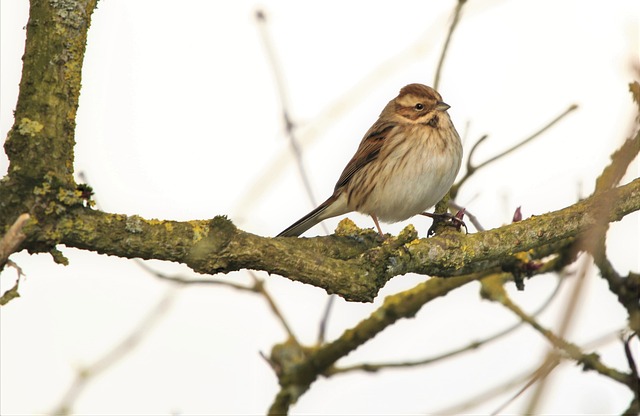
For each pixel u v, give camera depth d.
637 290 12.07
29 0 8.62
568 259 12.70
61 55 8.36
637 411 11.41
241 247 8.55
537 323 12.71
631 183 10.64
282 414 12.48
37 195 8.00
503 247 10.42
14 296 7.71
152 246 8.34
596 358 11.61
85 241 8.14
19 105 8.28
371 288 8.91
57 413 11.28
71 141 8.30
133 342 11.79
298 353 12.98
